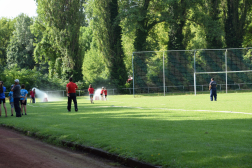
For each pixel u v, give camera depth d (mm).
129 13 43906
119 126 8422
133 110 14164
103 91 27828
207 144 5617
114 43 48531
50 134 7688
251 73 39625
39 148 6652
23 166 5184
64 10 45812
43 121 10297
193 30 47938
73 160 5527
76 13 46062
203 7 45188
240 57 40188
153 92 41188
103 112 13453
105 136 6887
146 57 41406
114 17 48094
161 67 41250
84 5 49062
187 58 41875
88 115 12148
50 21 45938
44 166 5156
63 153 6109
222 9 47531
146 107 16125
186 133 6945
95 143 6293
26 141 7520
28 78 40875
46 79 43062
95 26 47625
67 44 45406
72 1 45406
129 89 46719
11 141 7555
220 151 5082
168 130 7457
